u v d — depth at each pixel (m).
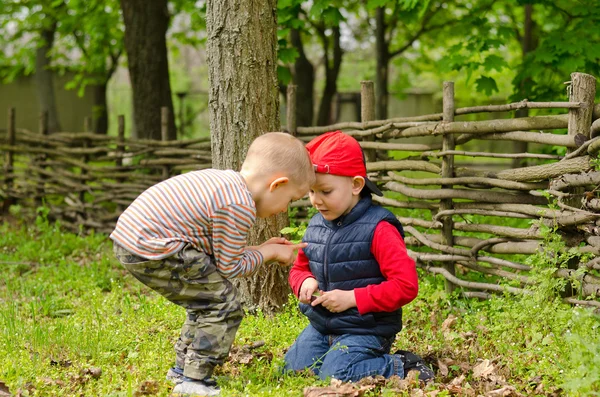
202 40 13.33
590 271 3.64
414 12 7.38
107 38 12.63
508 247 4.17
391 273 2.91
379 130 5.06
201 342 2.80
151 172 7.44
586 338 2.88
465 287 4.41
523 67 6.65
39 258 6.36
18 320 3.98
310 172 2.82
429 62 13.18
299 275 3.18
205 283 2.76
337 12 6.93
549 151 6.68
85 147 7.91
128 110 27.27
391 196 6.32
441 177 4.63
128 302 4.23
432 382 2.90
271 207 2.83
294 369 3.12
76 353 3.40
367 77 15.11
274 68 4.22
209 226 2.73
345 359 2.95
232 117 4.12
